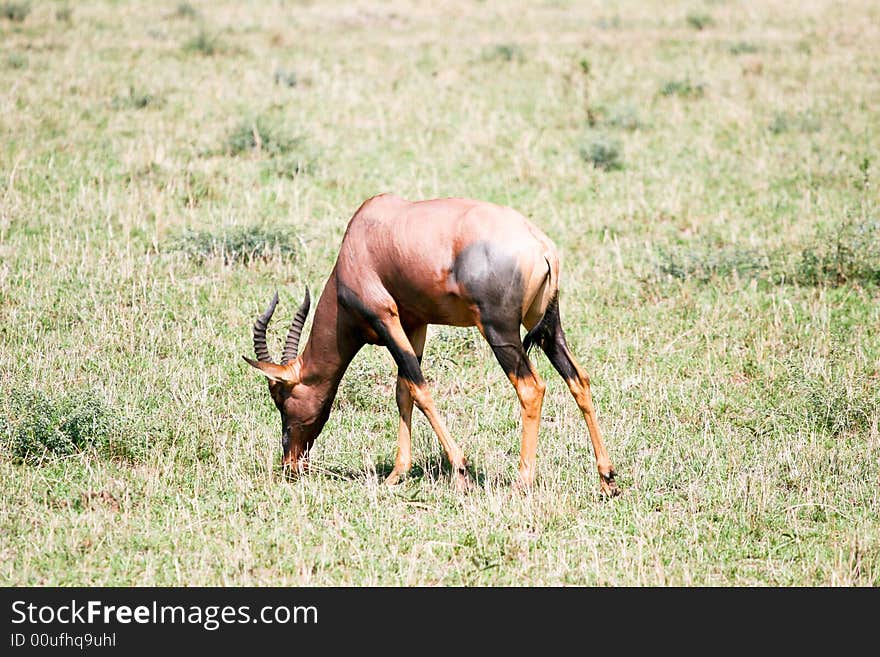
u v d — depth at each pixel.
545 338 24.39
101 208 44.62
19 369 30.97
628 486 25.83
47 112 57.19
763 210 47.06
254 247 40.75
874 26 87.06
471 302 23.61
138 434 27.38
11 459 26.22
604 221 45.81
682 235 44.62
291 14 94.38
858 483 25.48
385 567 21.78
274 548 22.53
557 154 54.91
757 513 23.89
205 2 99.19
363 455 27.67
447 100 64.44
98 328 34.31
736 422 29.55
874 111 61.88
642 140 57.34
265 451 27.19
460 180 50.53
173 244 41.50
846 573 21.39
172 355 32.97
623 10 99.06
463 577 21.44
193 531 22.97
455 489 25.00
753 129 58.91
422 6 100.12
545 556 22.33
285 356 26.64
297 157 51.28
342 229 44.03
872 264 39.50
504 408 30.75
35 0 93.38
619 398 30.97
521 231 23.55
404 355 24.94
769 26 89.25
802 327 35.34
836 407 29.17
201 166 50.53
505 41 82.81
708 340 34.41
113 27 83.69
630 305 37.66
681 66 73.31
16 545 22.11
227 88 64.69
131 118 57.72
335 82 67.06
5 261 38.97
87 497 24.30
